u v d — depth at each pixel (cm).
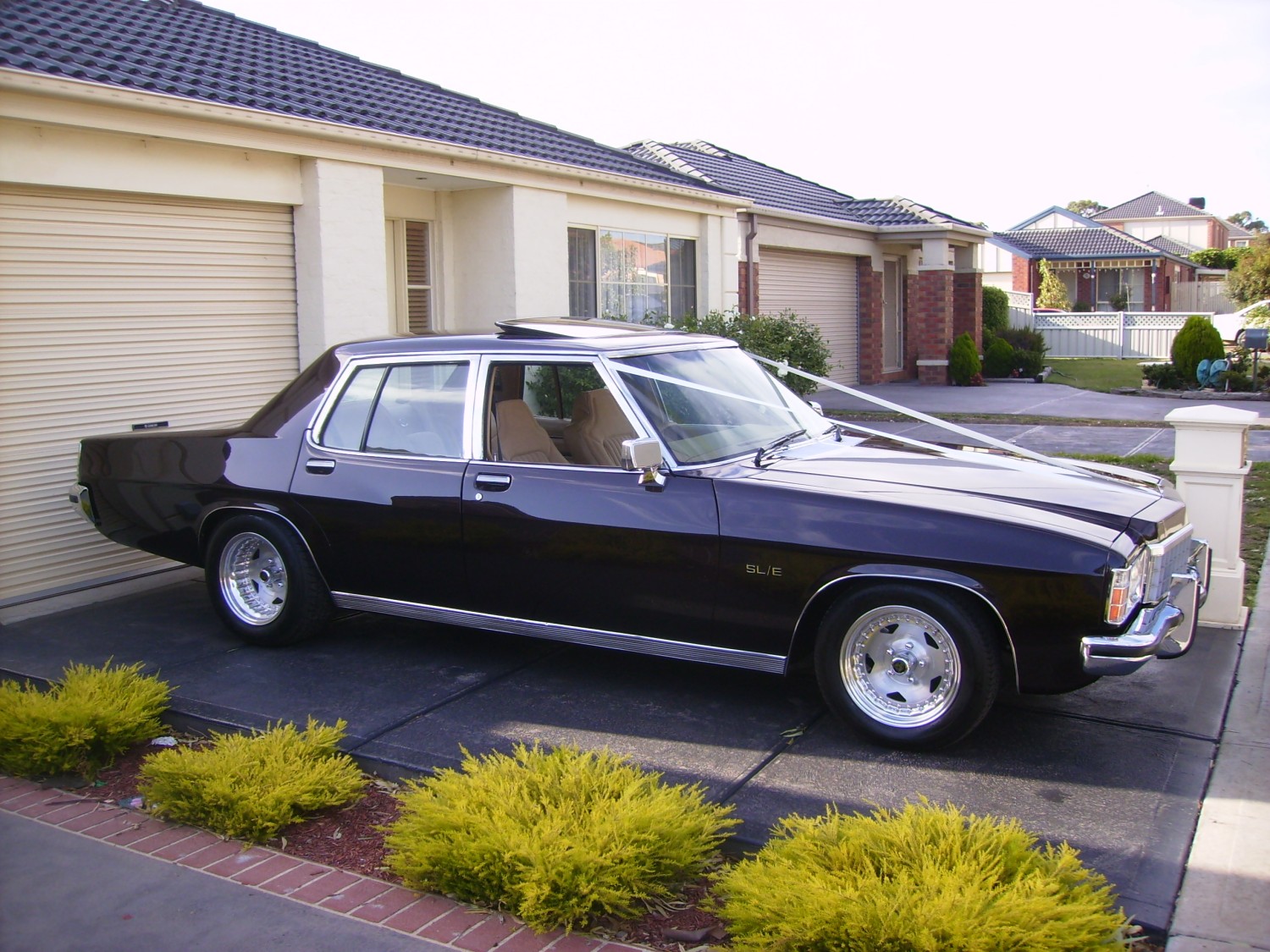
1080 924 296
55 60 733
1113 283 4162
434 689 539
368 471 563
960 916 295
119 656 600
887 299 2281
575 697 523
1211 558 589
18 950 331
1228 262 5203
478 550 532
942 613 434
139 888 369
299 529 582
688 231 1402
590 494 504
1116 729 473
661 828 357
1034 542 421
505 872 349
